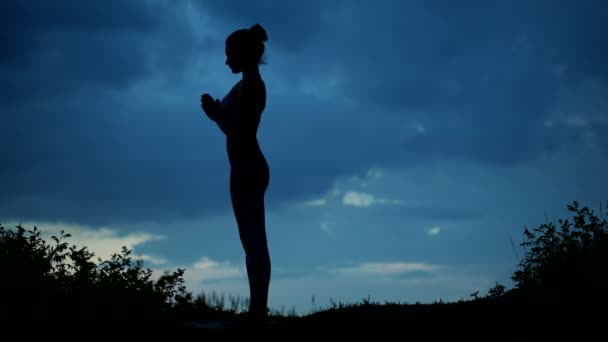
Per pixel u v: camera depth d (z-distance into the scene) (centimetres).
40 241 743
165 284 775
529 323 497
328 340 462
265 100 539
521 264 745
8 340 498
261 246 518
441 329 482
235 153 527
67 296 698
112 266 761
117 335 499
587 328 461
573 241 725
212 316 721
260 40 548
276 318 662
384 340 454
